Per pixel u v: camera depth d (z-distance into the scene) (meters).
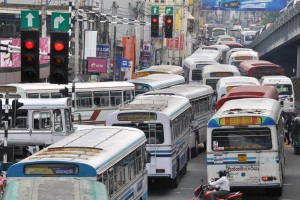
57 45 50.28
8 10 158.75
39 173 42.00
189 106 80.50
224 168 62.75
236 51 187.50
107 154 45.62
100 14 132.25
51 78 50.56
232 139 62.69
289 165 83.44
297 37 183.25
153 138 66.94
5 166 57.31
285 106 124.88
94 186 36.59
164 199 64.69
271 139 62.22
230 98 82.50
